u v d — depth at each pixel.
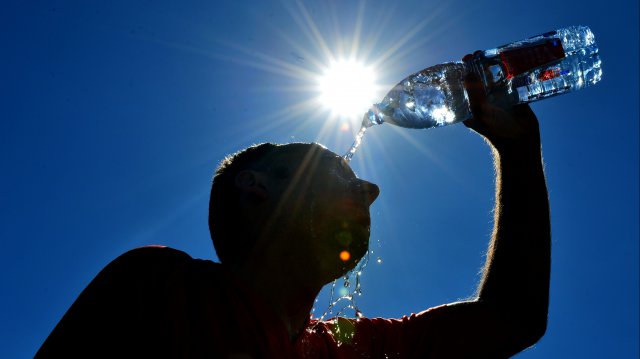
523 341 1.66
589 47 2.03
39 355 1.10
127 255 1.22
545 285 1.68
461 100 2.22
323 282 1.49
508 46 1.91
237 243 1.49
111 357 1.09
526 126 1.80
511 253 1.71
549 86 1.96
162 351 1.12
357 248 1.49
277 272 1.45
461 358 1.63
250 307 1.27
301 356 1.30
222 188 1.57
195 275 1.27
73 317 1.13
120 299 1.14
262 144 1.63
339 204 1.50
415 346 1.63
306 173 1.53
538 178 1.76
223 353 1.17
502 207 1.77
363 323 1.65
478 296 1.73
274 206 1.49
